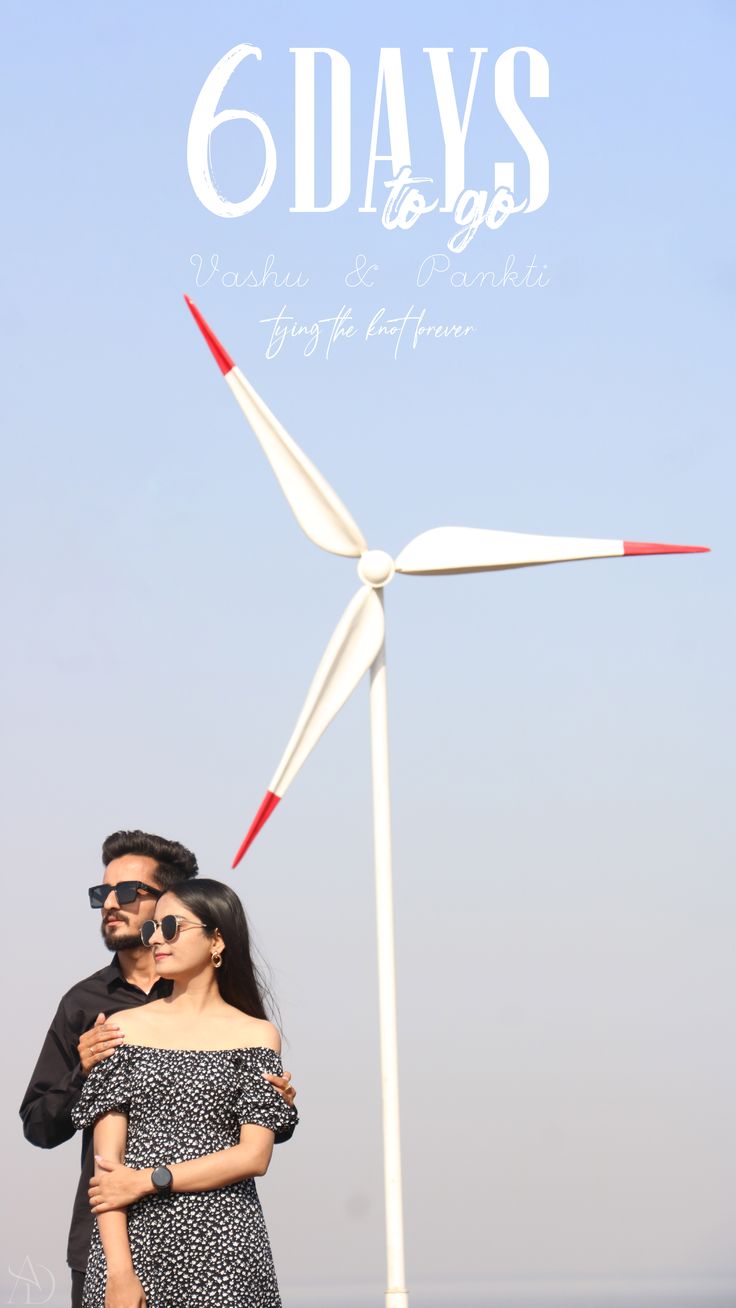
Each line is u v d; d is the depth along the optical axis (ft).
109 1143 17.85
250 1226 17.75
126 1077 18.03
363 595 20.62
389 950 19.56
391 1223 18.79
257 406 21.06
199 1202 17.54
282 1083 18.34
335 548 20.86
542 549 20.70
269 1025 18.83
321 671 20.51
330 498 20.76
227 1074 18.12
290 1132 18.49
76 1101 20.03
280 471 21.02
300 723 20.43
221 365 21.11
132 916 21.47
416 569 20.67
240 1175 17.69
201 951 18.83
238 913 19.17
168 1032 18.47
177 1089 17.95
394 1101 19.11
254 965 19.39
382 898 19.76
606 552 20.59
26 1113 21.12
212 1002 18.93
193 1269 17.33
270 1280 17.81
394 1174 18.93
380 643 20.58
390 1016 19.35
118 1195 17.46
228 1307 17.24
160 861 21.85
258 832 20.22
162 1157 17.70
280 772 20.35
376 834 19.99
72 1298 20.34
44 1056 21.42
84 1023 21.38
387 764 20.27
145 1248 17.42
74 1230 20.43
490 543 20.68
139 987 21.59
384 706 20.44
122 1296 17.08
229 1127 18.06
